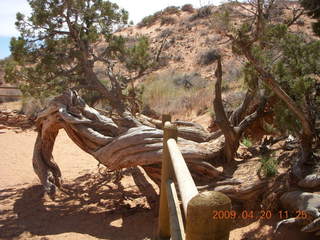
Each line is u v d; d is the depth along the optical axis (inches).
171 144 114.6
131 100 432.1
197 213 49.2
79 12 405.7
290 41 253.9
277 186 233.9
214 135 325.1
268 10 251.9
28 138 672.4
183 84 920.3
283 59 261.9
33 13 399.9
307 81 237.5
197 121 633.0
